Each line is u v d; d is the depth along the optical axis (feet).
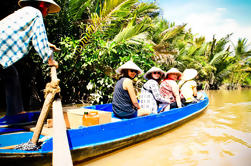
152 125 12.16
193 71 18.49
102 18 21.91
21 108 11.16
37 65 23.35
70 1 21.97
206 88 56.44
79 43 22.29
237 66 61.11
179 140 11.88
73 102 24.95
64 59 20.62
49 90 7.84
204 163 8.83
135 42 23.49
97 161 9.14
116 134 9.96
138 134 11.09
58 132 6.86
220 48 58.03
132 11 29.09
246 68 62.85
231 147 10.59
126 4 23.36
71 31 24.22
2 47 7.63
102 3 25.29
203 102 19.52
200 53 54.85
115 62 23.18
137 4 29.43
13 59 7.74
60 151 6.36
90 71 23.26
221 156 9.51
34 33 7.93
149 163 8.93
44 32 8.09
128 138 10.51
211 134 12.76
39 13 8.23
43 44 7.96
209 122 15.80
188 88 17.98
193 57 51.01
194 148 10.57
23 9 8.07
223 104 24.88
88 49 21.13
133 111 12.27
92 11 25.85
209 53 59.00
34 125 11.08
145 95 14.05
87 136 8.75
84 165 8.73
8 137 9.14
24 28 7.81
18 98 10.99
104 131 9.42
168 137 12.55
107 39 24.17
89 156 8.89
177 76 16.57
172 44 38.81
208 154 9.78
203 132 13.24
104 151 9.46
